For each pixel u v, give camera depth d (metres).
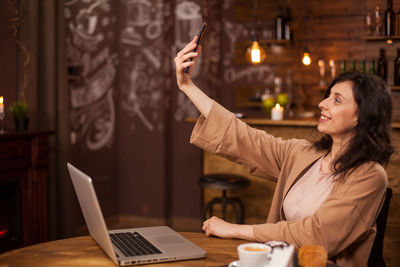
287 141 1.72
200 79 4.49
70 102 3.95
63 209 3.55
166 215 4.56
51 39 3.40
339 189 1.41
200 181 3.37
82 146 4.11
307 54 2.25
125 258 1.23
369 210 1.38
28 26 3.27
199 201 4.54
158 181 4.50
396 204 3.04
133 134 4.57
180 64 1.62
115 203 4.63
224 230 1.48
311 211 1.51
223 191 3.37
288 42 4.29
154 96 4.45
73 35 3.95
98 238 1.34
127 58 4.54
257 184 3.58
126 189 4.64
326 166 1.56
